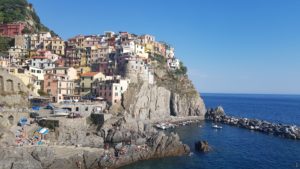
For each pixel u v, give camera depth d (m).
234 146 120.88
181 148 101.44
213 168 89.62
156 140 98.69
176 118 182.88
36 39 198.38
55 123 96.75
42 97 123.56
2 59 140.88
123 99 145.62
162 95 173.88
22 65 148.62
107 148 93.81
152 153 95.69
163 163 91.00
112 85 142.00
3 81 110.12
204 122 188.38
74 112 116.69
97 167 83.19
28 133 91.94
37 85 135.75
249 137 141.88
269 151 114.06
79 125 104.12
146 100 158.75
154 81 189.00
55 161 77.62
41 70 142.88
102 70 179.12
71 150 83.12
